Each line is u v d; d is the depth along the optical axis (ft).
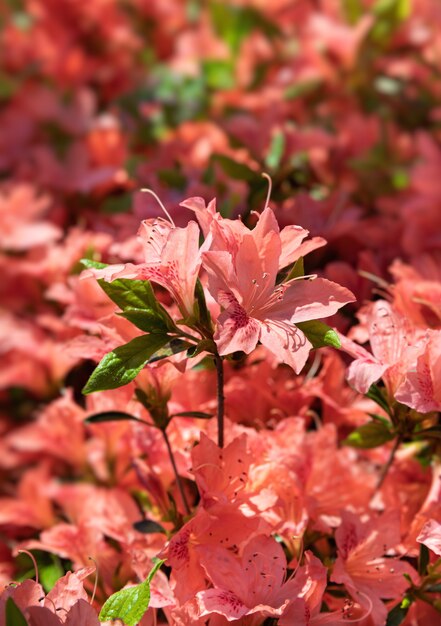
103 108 3.28
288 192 2.35
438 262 2.31
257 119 2.78
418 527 1.76
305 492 1.77
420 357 1.60
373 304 1.78
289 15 3.22
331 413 1.94
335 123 2.92
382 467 1.92
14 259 2.52
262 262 1.57
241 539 1.64
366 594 1.66
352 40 2.87
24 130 3.04
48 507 2.13
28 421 2.65
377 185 2.69
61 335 2.26
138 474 1.84
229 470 1.63
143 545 1.77
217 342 1.51
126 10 3.43
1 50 3.35
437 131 2.99
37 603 1.53
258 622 1.59
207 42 3.18
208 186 2.22
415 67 2.96
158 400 1.71
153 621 1.65
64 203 2.67
